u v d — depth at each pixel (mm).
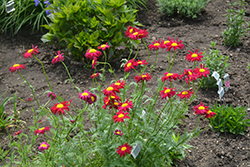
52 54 4809
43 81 4199
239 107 3346
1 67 4551
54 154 2221
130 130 2271
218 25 5465
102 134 2180
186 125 3316
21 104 3736
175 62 4469
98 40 4258
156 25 5617
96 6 4215
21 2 5371
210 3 6289
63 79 4223
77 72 4348
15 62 4652
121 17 4320
